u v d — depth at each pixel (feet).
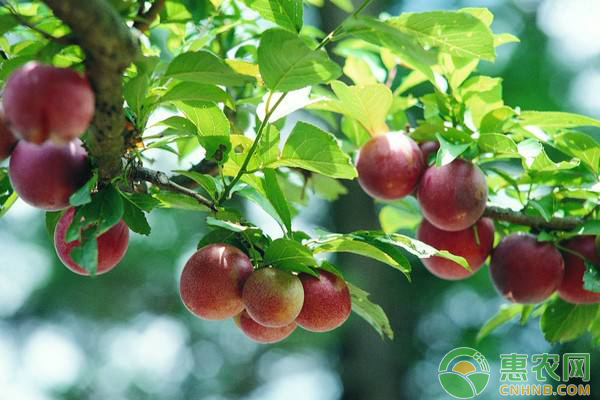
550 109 8.16
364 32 3.48
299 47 3.41
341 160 3.65
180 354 10.30
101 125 3.35
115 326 10.04
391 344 9.12
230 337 10.19
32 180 3.47
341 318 3.64
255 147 3.64
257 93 4.22
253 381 10.36
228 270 3.58
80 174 3.49
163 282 9.46
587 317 4.11
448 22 3.48
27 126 3.23
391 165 3.94
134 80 3.43
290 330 3.69
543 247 3.97
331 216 9.39
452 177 3.88
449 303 10.02
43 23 3.55
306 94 3.76
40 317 10.27
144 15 3.44
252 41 4.30
